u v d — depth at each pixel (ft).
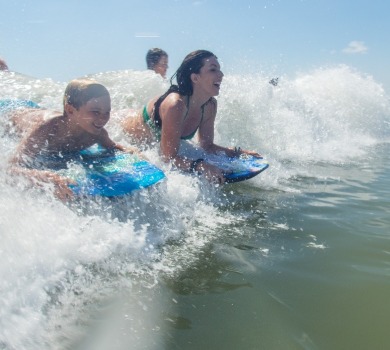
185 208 10.96
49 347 5.53
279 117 21.39
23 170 10.03
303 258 8.63
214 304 6.83
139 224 9.66
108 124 15.66
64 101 11.19
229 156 14.88
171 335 5.98
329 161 18.85
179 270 7.89
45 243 7.71
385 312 6.78
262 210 11.51
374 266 8.35
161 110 13.20
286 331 6.20
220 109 19.49
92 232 8.52
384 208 11.97
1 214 8.06
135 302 6.74
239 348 5.79
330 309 6.81
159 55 23.65
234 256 8.61
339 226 10.46
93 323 6.12
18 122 12.71
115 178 10.69
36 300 6.44
